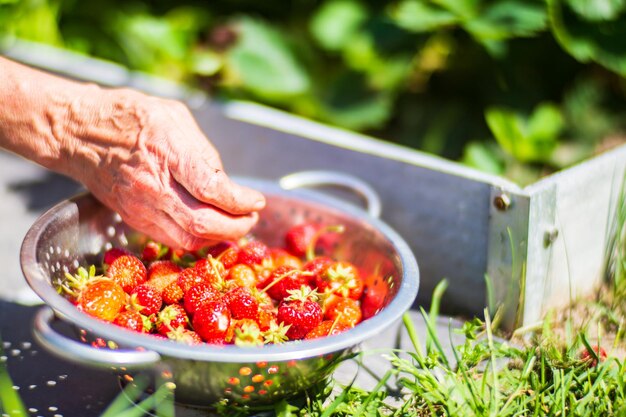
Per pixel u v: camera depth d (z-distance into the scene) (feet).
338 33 4.19
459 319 3.29
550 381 2.89
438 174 3.31
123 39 4.45
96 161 2.92
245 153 3.87
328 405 2.84
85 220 3.06
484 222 3.23
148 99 2.94
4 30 4.31
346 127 4.19
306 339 2.78
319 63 4.42
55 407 2.83
